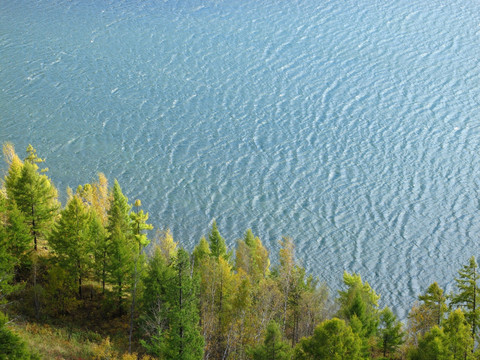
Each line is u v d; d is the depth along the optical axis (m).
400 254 140.25
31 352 54.81
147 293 68.00
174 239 139.38
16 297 70.25
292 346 68.69
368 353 62.28
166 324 66.19
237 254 89.12
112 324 70.56
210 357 64.81
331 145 187.25
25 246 73.06
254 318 66.81
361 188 166.75
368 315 68.38
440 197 164.25
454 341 56.38
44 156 172.75
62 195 153.25
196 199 156.88
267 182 166.88
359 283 86.50
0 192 80.44
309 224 149.75
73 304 71.25
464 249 142.88
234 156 179.00
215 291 68.25
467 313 66.62
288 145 186.25
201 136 188.75
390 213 156.25
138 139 185.25
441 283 130.62
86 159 172.75
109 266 72.00
